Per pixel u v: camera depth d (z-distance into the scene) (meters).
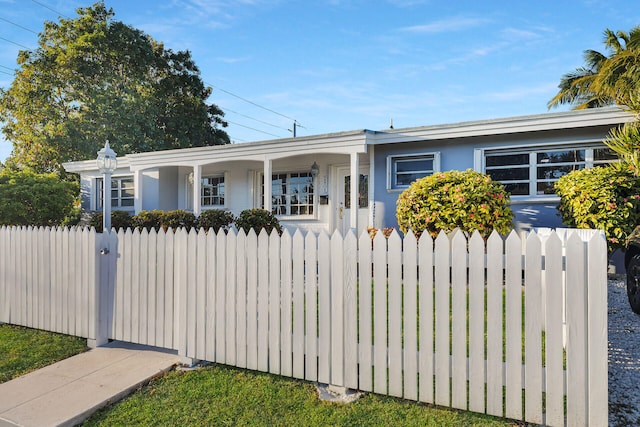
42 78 18.25
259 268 3.35
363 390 2.98
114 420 2.79
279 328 3.28
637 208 6.24
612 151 7.60
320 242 3.09
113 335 4.14
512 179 8.46
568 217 7.03
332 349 3.05
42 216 11.97
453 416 2.63
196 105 22.12
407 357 2.81
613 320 4.68
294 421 2.66
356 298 2.98
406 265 2.79
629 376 3.13
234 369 3.47
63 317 4.41
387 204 9.48
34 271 4.67
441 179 7.07
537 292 2.45
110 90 18.22
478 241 2.61
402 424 2.56
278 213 11.91
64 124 17.31
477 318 2.61
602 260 2.30
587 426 2.34
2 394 3.14
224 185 12.80
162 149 19.67
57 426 2.71
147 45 19.77
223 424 2.67
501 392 2.55
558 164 8.08
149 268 3.92
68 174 18.70
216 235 3.55
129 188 14.10
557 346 2.41
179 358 3.76
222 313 3.51
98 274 4.18
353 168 9.15
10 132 19.44
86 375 3.45
